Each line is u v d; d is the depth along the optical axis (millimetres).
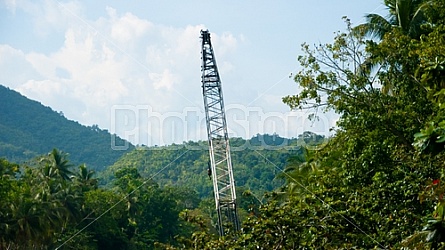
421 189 25781
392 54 30891
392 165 28922
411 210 26156
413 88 30719
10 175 68562
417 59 30281
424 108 29906
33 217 62250
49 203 70375
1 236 60531
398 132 29844
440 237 13766
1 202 60688
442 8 32312
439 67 15414
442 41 27062
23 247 63469
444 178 20219
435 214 14336
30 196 67688
